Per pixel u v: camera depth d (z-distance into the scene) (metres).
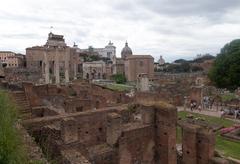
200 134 21.91
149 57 148.25
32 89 30.23
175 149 22.95
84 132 22.27
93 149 20.39
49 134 19.23
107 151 20.31
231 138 35.78
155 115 23.52
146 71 147.25
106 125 22.66
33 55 153.12
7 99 14.15
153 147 23.44
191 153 22.19
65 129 18.02
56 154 17.95
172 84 92.94
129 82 134.00
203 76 129.50
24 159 10.76
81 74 163.38
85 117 22.36
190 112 53.69
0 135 9.98
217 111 55.12
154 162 23.53
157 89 78.88
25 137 15.08
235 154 29.50
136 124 23.28
